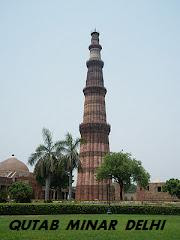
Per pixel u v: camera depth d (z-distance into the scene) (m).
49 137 56.53
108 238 20.66
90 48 102.19
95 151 88.38
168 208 50.19
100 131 90.69
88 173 86.62
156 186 95.31
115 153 70.12
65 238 20.42
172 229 26.34
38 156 55.16
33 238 20.20
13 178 87.75
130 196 110.50
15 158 99.88
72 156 55.81
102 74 100.19
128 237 21.27
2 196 69.94
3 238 19.92
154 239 20.44
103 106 95.19
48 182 55.50
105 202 61.66
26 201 63.66
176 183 84.56
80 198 85.50
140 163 69.75
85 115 94.38
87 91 96.12
